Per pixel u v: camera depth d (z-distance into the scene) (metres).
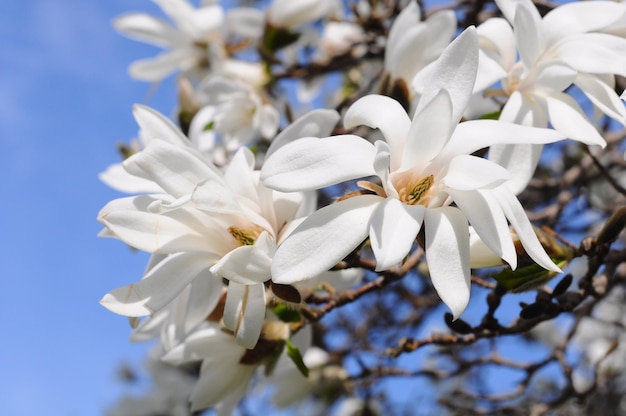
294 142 0.55
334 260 0.53
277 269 0.53
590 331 1.41
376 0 1.13
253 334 0.57
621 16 0.63
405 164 0.55
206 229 0.58
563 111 0.62
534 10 0.62
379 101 0.57
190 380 1.38
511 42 0.65
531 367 0.88
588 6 0.64
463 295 0.53
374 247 0.52
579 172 0.91
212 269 0.55
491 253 0.58
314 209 0.65
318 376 1.07
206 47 1.20
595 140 0.61
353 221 0.54
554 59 0.62
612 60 0.61
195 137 0.88
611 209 1.06
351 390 1.08
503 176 0.53
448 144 0.56
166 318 0.67
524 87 0.63
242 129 0.92
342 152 0.54
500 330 0.68
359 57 1.15
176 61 1.21
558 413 1.30
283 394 0.99
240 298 0.57
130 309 0.57
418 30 0.76
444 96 0.53
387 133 0.56
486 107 0.74
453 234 0.54
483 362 0.91
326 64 1.15
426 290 1.22
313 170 0.54
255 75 1.13
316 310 0.69
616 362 1.35
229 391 0.67
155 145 0.58
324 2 1.15
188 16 1.19
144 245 0.57
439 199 0.55
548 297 0.66
